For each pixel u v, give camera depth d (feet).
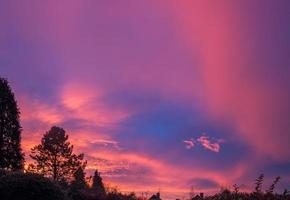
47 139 171.83
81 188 101.71
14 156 161.58
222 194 43.16
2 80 166.40
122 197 96.02
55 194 62.08
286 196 39.78
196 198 46.09
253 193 40.75
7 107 163.94
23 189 60.39
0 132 161.48
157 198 87.76
